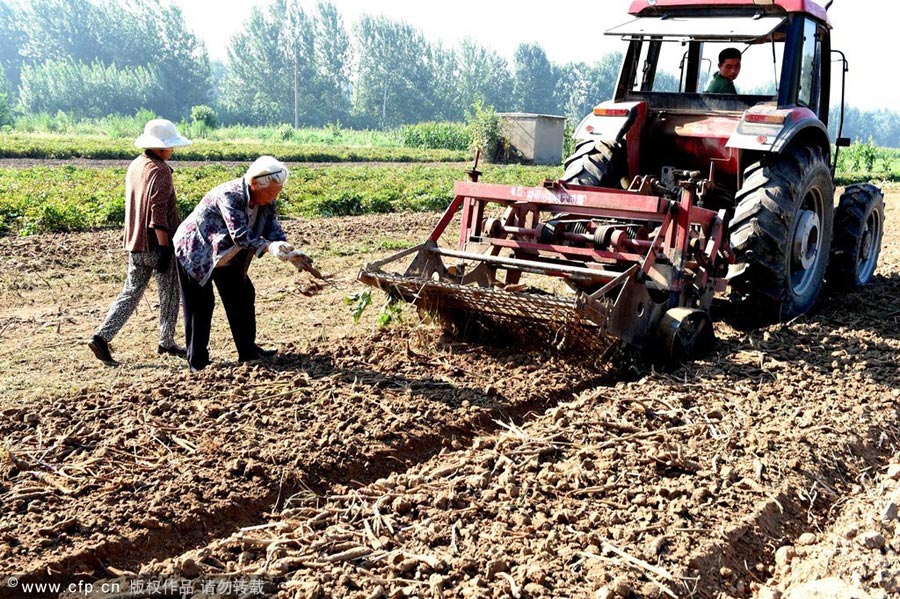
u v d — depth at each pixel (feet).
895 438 17.03
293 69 323.78
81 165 86.33
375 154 128.47
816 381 19.33
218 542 12.48
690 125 23.72
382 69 348.59
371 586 11.34
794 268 24.04
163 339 21.15
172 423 16.02
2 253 34.91
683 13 24.02
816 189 24.04
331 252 36.94
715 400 17.97
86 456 14.67
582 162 24.57
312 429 15.87
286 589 11.30
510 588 11.18
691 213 20.03
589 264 21.54
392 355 20.35
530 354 20.86
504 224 21.99
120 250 36.63
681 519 13.04
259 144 145.48
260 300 27.53
